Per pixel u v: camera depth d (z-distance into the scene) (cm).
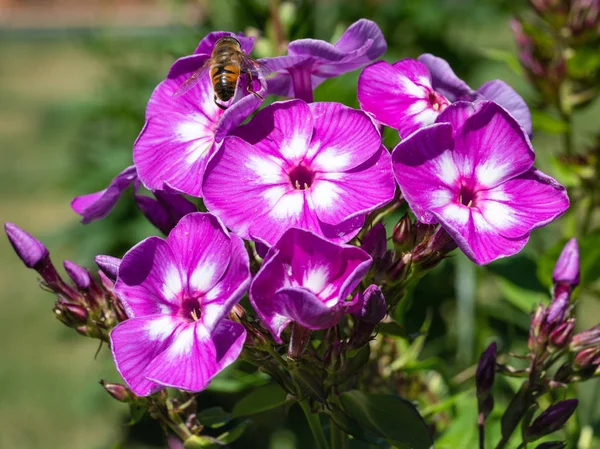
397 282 22
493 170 21
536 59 31
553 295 23
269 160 21
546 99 31
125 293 21
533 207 21
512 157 21
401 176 21
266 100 29
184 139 22
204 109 23
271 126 22
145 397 23
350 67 23
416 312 38
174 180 22
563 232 32
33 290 75
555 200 21
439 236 22
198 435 23
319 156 21
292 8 31
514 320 32
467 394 27
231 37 22
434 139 21
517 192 21
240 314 21
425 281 38
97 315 24
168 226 23
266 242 20
